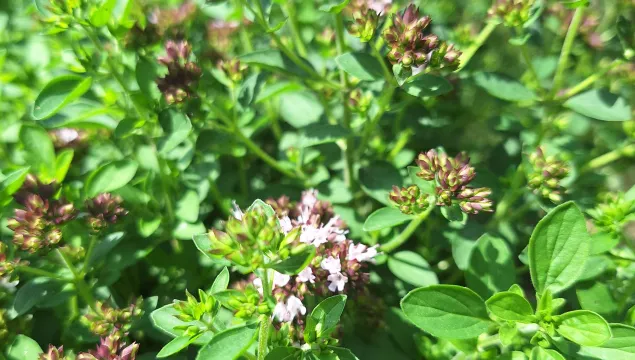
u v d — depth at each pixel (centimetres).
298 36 28
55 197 21
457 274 26
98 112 23
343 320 22
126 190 24
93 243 21
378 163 26
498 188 25
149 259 25
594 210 22
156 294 25
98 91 25
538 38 30
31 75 27
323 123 25
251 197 27
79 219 21
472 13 33
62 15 21
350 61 22
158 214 24
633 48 23
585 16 28
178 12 29
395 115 28
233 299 17
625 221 21
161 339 22
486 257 21
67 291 21
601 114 24
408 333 22
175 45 22
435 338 22
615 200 22
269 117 27
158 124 24
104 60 23
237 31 30
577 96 25
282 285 19
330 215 23
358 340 22
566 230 17
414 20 20
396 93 28
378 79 22
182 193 25
